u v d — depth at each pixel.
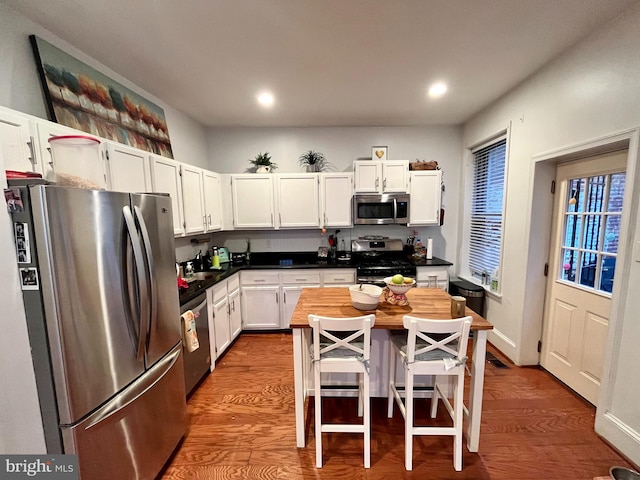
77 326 1.12
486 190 3.34
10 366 1.04
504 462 1.63
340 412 2.05
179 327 1.79
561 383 2.34
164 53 1.97
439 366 1.56
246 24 1.68
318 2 1.50
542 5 1.55
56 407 1.10
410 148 3.78
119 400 1.29
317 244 3.91
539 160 2.32
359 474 1.57
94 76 2.02
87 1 1.46
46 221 1.02
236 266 3.41
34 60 1.65
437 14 1.61
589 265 2.11
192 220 2.78
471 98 2.84
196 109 3.07
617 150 1.84
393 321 1.65
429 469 1.59
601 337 1.99
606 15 1.64
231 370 2.64
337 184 3.54
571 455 1.67
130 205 1.37
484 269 3.37
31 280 1.04
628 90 1.60
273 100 2.83
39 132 1.40
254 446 1.77
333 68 2.21
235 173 3.76
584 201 2.14
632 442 1.58
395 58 2.08
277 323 3.42
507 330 2.78
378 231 3.90
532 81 2.37
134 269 1.37
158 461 1.55
